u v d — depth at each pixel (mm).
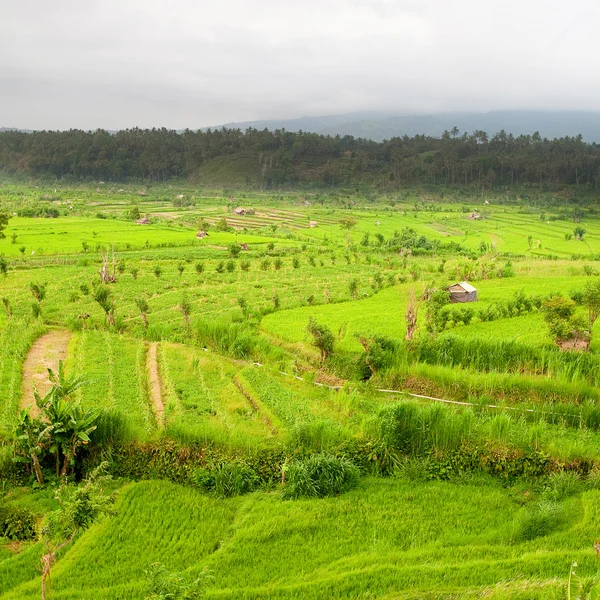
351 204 188875
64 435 19297
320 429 21062
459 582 14336
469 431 21250
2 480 18844
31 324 37531
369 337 31359
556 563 14984
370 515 17672
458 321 37562
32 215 127125
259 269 64125
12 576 14609
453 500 18703
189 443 20516
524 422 23547
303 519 17312
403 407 21453
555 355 28531
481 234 132875
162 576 11875
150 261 68062
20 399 25125
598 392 25375
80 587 14258
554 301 31891
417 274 59031
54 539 15578
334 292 51125
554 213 169375
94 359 30500
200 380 28141
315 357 31859
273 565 15289
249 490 19266
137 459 20141
